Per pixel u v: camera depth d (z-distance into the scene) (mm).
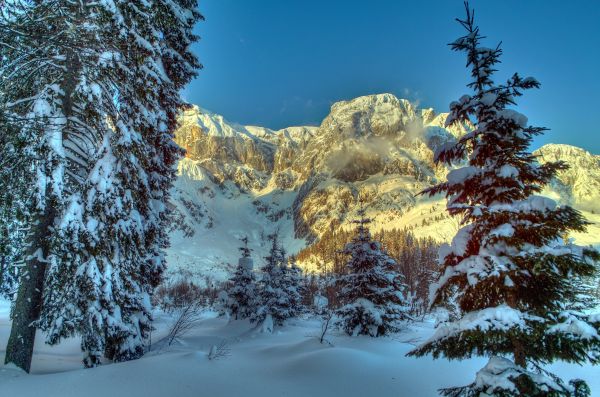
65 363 13055
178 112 16797
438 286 6672
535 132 6699
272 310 26766
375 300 19938
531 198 6074
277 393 10742
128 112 11727
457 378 12547
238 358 14266
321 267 127125
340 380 11820
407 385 11758
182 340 19406
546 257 5664
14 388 8633
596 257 5465
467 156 7508
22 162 9664
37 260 10859
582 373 13641
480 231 6520
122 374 10148
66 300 10844
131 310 12828
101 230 10867
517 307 6312
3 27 7570
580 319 5633
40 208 9609
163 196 15836
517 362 5992
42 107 9883
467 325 5828
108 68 10531
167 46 15195
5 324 20406
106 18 10281
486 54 7027
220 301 35531
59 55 10688
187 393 9734
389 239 135500
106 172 11062
